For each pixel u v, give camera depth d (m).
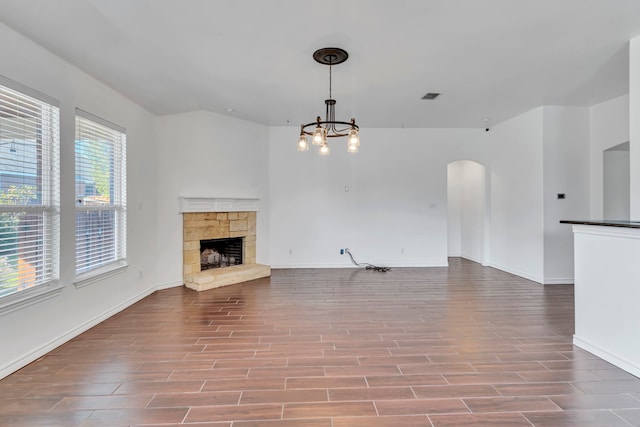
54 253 2.83
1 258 2.35
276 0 2.34
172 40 2.87
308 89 4.19
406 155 6.36
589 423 1.83
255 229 5.93
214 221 5.30
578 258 2.81
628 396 2.08
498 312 3.71
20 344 2.44
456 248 7.58
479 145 6.39
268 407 1.96
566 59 3.38
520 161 5.50
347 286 4.89
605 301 2.56
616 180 4.95
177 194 4.84
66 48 2.76
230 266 5.53
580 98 4.63
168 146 4.75
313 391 2.13
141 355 2.63
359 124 6.05
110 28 2.57
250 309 3.80
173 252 4.82
